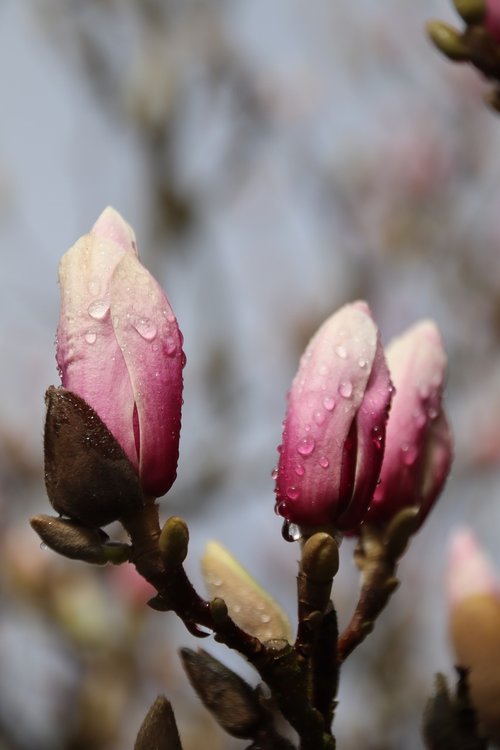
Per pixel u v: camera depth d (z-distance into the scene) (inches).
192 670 25.2
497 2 28.8
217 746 46.1
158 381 24.6
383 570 25.8
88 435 24.4
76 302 24.7
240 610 25.6
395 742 49.8
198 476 58.9
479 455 64.8
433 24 29.1
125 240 25.0
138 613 49.2
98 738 46.4
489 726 26.8
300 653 24.9
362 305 25.2
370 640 52.8
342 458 24.9
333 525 25.0
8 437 60.1
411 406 26.2
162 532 24.5
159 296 24.8
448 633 27.5
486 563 28.0
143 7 63.2
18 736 45.1
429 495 26.3
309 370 25.0
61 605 48.6
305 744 25.0
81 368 24.6
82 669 47.9
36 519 24.6
